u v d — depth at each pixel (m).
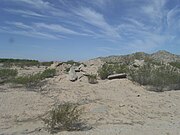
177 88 15.64
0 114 9.85
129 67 20.17
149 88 15.27
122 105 11.12
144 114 9.95
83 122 8.77
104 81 17.39
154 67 18.28
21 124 8.62
